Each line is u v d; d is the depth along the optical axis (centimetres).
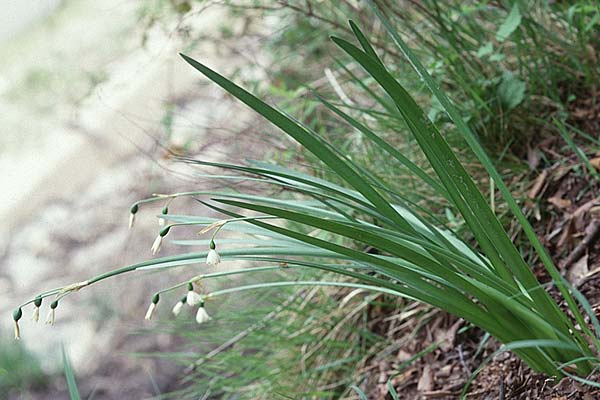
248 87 214
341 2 218
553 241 151
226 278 209
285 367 172
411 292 113
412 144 175
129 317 250
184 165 229
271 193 176
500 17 178
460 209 112
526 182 160
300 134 107
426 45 175
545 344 106
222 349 194
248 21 216
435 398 143
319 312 173
